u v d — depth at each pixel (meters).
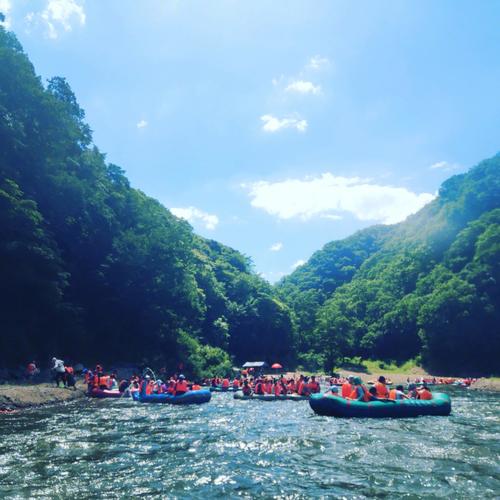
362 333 81.75
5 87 32.31
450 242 85.69
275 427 13.95
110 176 49.00
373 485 7.94
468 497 7.36
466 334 60.97
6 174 28.53
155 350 41.78
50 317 31.09
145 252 39.03
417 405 16.78
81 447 10.73
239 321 69.81
